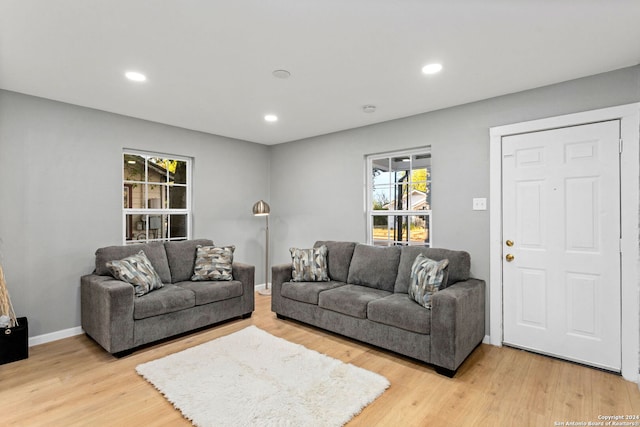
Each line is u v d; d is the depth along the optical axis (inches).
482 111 125.0
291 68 98.3
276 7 68.7
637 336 95.3
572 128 106.6
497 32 78.6
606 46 85.2
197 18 72.7
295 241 194.9
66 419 77.0
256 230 202.8
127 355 111.0
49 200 124.1
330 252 157.9
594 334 102.7
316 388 89.4
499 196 120.2
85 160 132.9
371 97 122.3
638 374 94.8
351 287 139.0
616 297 99.0
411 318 103.9
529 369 102.0
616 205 99.2
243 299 148.2
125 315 109.6
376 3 67.4
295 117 147.9
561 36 80.3
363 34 79.5
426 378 96.4
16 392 88.4
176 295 124.2
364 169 163.9
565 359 107.7
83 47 85.4
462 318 100.7
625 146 97.6
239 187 192.7
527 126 114.0
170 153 161.9
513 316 118.0
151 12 70.4
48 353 112.7
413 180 150.9
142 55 90.0
